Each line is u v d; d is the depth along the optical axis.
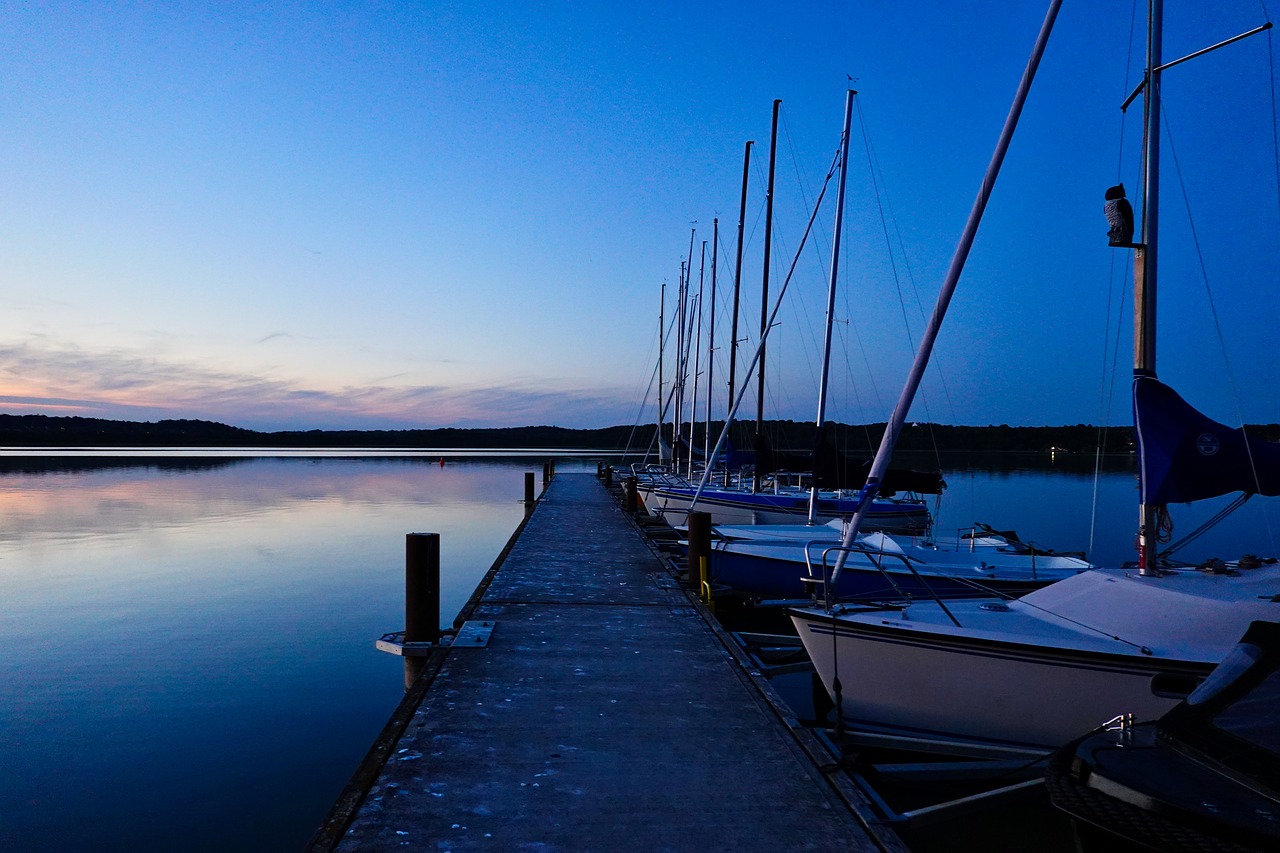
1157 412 6.24
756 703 5.77
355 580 14.42
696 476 28.28
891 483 15.27
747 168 23.30
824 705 8.13
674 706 5.68
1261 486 6.00
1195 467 6.11
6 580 14.35
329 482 42.16
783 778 4.50
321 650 9.90
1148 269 6.40
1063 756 3.80
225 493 34.09
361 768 4.46
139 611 11.95
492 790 4.27
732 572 11.98
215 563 16.17
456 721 5.30
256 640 10.35
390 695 8.29
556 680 6.25
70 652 9.77
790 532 13.10
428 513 26.86
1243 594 5.84
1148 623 5.84
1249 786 3.18
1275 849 2.88
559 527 17.05
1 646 10.02
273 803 5.90
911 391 7.20
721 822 3.97
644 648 7.27
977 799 5.00
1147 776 3.37
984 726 6.12
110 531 21.03
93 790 6.09
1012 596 9.36
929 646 6.19
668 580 10.77
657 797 4.23
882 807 4.73
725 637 7.69
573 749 4.86
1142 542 6.45
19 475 46.06
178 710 7.82
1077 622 6.21
